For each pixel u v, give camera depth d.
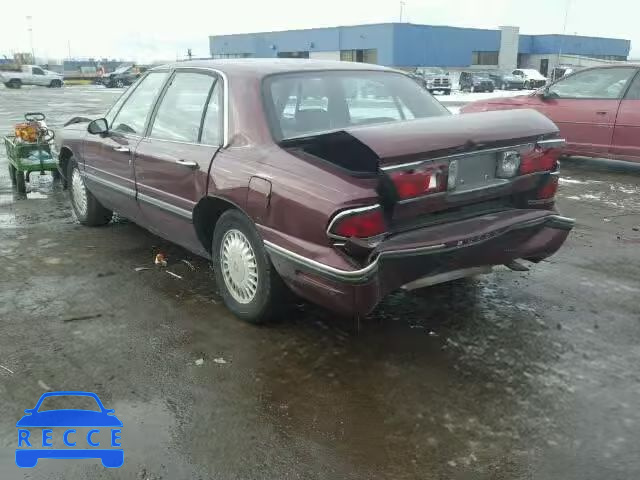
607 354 3.42
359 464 2.53
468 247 3.22
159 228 4.64
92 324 3.80
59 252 5.21
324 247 3.08
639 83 8.31
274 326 3.76
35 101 27.42
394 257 3.01
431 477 2.46
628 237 5.67
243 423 2.81
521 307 4.05
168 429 2.77
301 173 3.22
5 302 4.13
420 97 4.45
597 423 2.79
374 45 52.44
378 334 3.66
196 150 3.96
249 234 3.60
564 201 7.11
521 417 2.84
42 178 8.65
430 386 3.10
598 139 8.73
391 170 2.95
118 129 5.07
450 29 54.31
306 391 3.06
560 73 44.25
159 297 4.23
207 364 3.32
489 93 38.41
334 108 3.97
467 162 3.26
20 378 3.18
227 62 4.19
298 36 58.34
